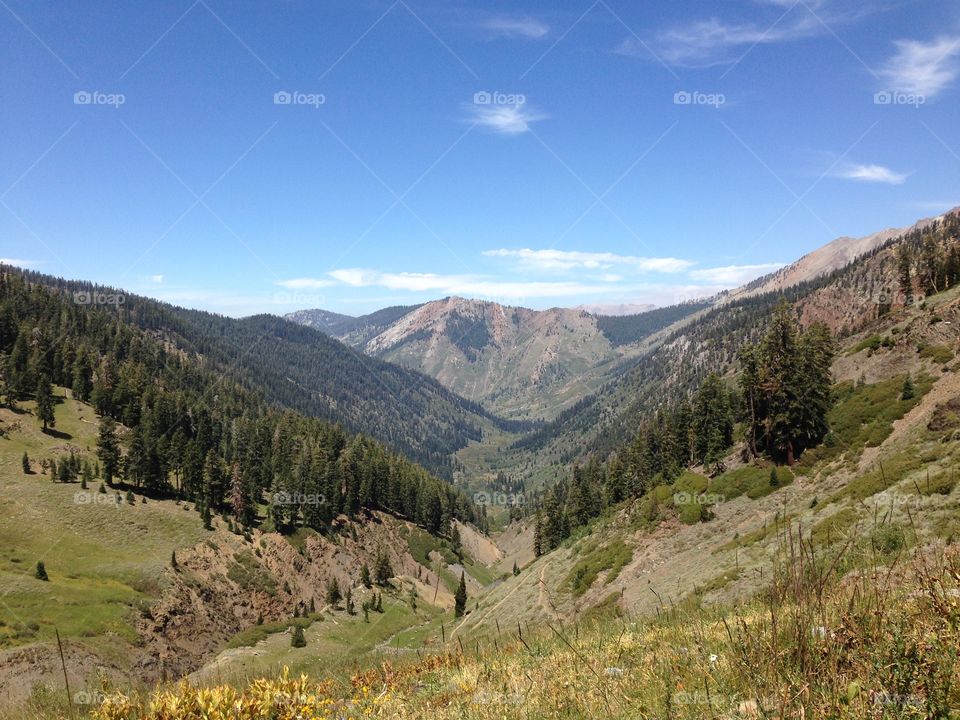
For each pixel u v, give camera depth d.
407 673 11.21
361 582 126.81
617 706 5.96
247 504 139.50
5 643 66.62
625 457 110.56
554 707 6.49
